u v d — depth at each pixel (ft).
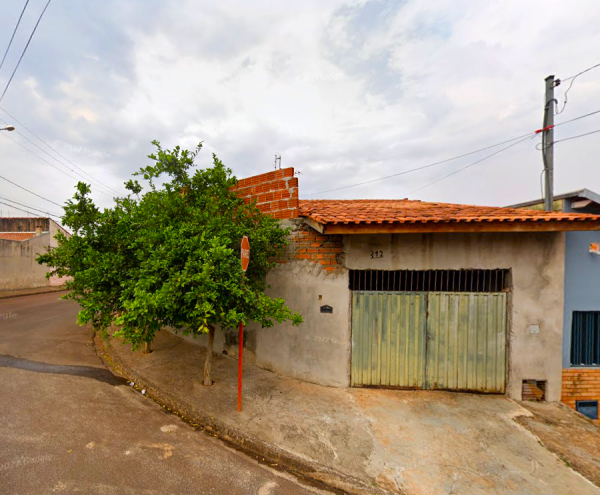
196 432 11.90
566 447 11.10
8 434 10.75
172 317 11.70
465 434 11.75
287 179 16.97
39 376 16.22
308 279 16.43
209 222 12.95
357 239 15.78
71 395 14.23
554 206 17.67
